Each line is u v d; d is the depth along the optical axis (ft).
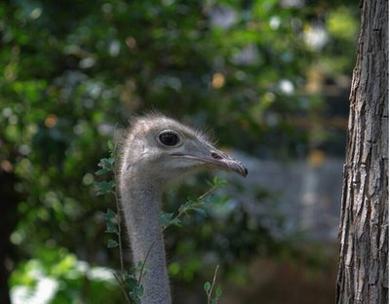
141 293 23.17
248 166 59.36
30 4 37.65
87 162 42.01
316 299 61.98
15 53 40.78
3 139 41.45
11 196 42.37
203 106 43.32
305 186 59.93
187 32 41.83
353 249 22.52
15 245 45.68
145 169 25.64
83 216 44.14
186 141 25.79
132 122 26.68
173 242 42.98
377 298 22.17
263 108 44.60
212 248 43.42
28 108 39.91
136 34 40.81
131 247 25.71
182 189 40.65
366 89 22.34
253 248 43.98
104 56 41.16
